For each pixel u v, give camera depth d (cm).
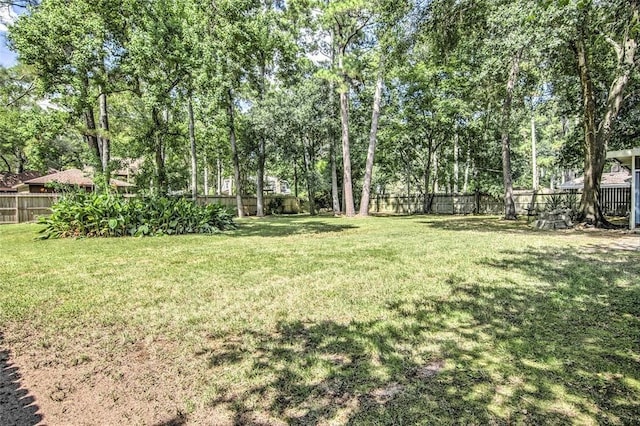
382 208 2736
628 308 339
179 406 202
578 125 1444
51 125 1173
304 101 1944
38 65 1112
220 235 1020
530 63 1052
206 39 1438
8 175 2364
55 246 793
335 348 265
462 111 1903
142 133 1405
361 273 500
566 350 256
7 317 340
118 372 240
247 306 364
